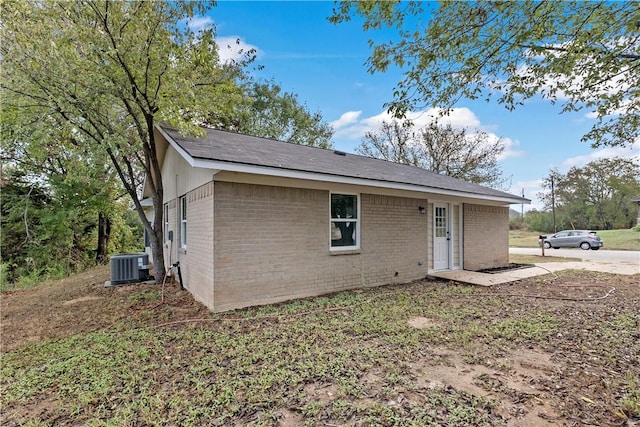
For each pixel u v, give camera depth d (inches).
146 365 147.3
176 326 202.5
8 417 112.7
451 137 933.2
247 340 172.9
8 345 186.4
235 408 110.5
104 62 251.6
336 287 287.9
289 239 259.3
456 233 411.5
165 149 413.1
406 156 978.7
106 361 153.3
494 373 132.5
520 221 1723.7
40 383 135.8
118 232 800.3
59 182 573.6
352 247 303.0
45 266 583.2
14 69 241.3
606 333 174.9
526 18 138.0
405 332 181.0
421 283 335.0
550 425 98.9
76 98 255.9
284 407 111.0
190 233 299.3
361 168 326.6
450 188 358.6
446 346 160.9
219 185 227.0
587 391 117.8
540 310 223.8
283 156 276.2
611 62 144.5
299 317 212.7
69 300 298.0
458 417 102.7
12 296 342.0
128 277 367.9
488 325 191.6
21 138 292.0
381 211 324.5
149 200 522.9
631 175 1136.8
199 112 294.7
